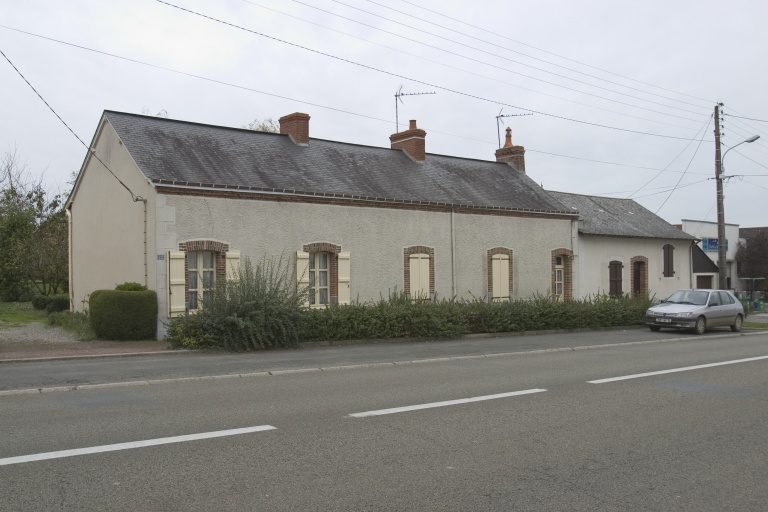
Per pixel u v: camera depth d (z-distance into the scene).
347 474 5.78
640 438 7.24
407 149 26.39
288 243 19.89
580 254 28.25
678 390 10.27
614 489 5.55
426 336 19.36
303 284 19.97
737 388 10.53
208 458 6.18
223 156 20.28
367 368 12.78
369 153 25.02
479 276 24.61
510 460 6.31
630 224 31.45
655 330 23.48
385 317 18.70
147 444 6.63
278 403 8.89
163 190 17.69
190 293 18.34
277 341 16.56
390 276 22.19
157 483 5.45
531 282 26.27
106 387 10.24
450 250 23.83
